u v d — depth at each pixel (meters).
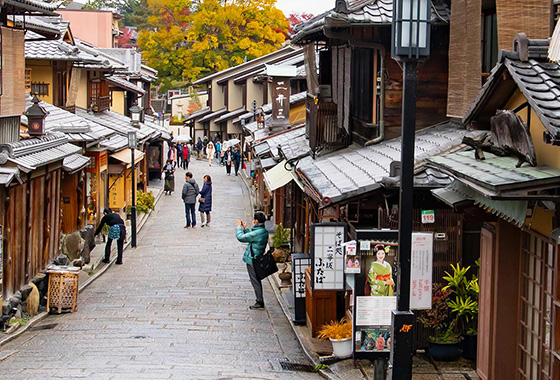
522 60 7.65
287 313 16.34
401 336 7.73
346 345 12.18
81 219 22.34
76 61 25.44
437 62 14.41
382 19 13.61
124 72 38.09
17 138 15.97
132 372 11.50
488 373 9.81
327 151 17.34
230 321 15.77
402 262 7.73
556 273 7.51
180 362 12.38
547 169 7.32
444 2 14.21
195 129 66.06
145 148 38.47
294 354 13.30
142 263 22.62
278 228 23.11
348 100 16.75
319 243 12.67
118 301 17.45
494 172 7.55
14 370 11.52
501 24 10.72
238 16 69.25
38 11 15.58
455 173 8.25
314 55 19.02
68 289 16.06
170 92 74.88
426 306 10.48
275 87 27.84
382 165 12.42
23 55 15.99
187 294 18.47
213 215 33.44
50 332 14.38
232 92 59.78
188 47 72.19
